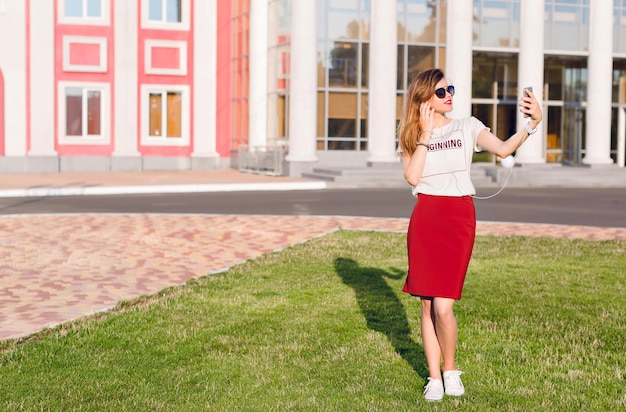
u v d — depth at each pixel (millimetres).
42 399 5535
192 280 9836
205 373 6148
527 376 6109
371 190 25625
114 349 6812
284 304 8492
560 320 7844
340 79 31594
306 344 6969
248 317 7953
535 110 5195
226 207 19453
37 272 10531
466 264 5551
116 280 10023
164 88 34906
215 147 35844
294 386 5852
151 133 34938
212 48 35469
